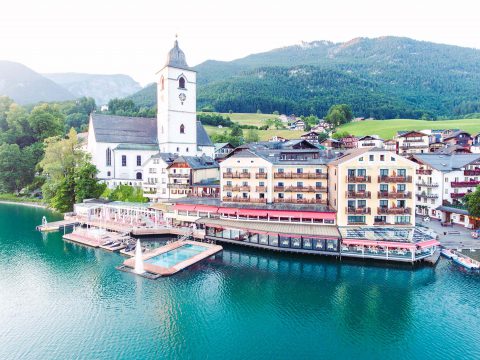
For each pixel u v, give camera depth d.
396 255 62.25
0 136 162.25
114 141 123.44
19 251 74.06
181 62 122.31
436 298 50.53
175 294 53.47
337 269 61.41
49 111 188.12
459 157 93.94
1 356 39.69
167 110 120.50
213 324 45.56
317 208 73.44
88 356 39.62
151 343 41.78
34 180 148.75
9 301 52.09
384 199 68.31
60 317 47.59
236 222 75.69
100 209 102.12
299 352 39.94
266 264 64.56
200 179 105.38
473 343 40.75
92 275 60.84
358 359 38.66
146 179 110.56
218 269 62.47
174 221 89.19
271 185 79.62
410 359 38.44
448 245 67.94
